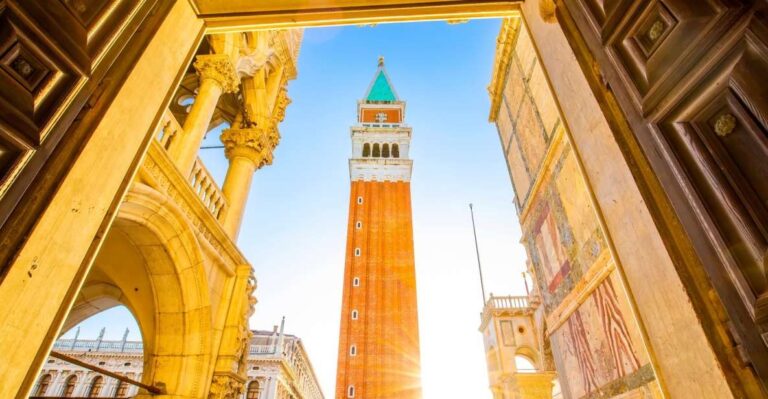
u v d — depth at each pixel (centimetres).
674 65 138
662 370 165
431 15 303
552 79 267
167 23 249
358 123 6450
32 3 142
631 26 164
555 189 927
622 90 173
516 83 1220
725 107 124
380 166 5416
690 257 140
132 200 553
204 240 705
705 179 129
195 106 787
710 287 133
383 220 4984
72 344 4200
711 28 124
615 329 659
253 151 1034
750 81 114
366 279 4566
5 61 136
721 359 125
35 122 146
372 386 3844
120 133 203
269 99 1130
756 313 110
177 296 674
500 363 2998
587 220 755
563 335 930
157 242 635
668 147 143
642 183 166
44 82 150
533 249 1147
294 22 299
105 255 693
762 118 110
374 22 304
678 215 141
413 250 4794
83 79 167
